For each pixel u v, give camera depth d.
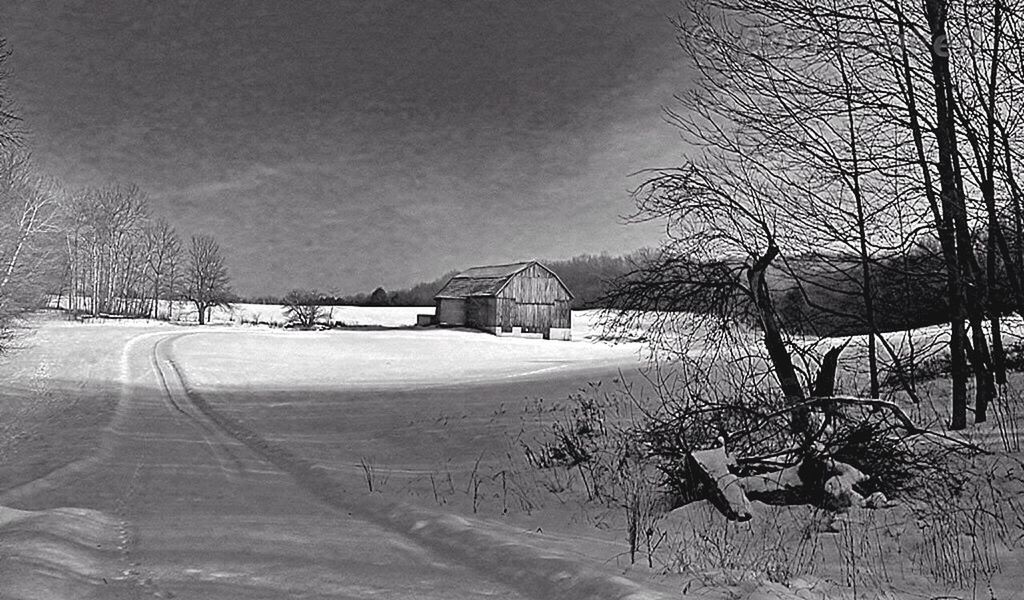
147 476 13.46
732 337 12.33
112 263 106.06
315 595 6.52
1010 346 16.84
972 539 7.90
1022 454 9.84
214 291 105.12
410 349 55.06
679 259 12.33
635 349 56.94
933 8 11.38
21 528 8.40
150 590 6.61
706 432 11.33
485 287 79.75
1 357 40.38
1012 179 10.70
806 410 10.64
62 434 18.95
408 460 15.59
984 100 11.08
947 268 11.88
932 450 9.58
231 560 7.64
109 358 42.94
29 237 56.34
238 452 16.91
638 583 6.71
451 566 7.52
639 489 11.10
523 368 39.31
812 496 9.42
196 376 35.62
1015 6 10.72
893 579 7.09
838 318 13.55
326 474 13.48
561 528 9.62
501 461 14.64
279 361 44.53
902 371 13.71
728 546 8.07
